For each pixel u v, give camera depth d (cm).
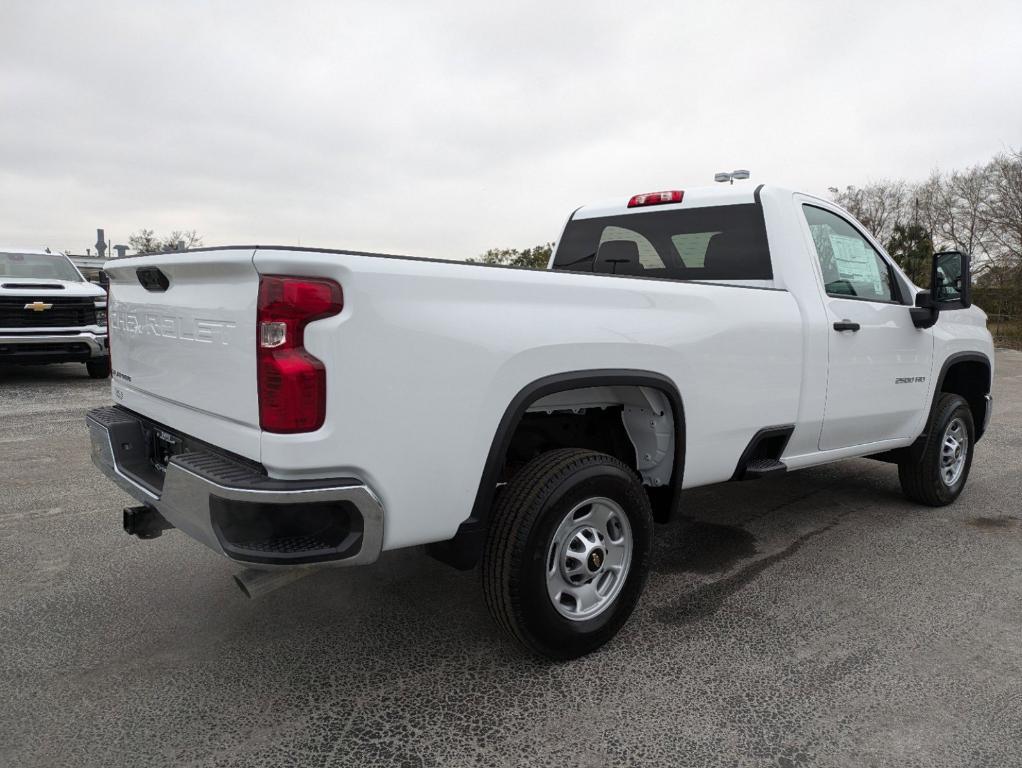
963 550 422
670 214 440
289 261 212
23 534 424
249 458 228
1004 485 575
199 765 224
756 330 348
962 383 549
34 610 328
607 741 239
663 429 321
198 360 251
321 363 216
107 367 1107
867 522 473
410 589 356
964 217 3528
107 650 293
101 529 434
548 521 264
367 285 221
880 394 432
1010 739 243
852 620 329
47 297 991
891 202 4159
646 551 302
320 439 217
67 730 240
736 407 343
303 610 332
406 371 230
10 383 1066
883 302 438
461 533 254
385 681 273
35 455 612
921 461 487
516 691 267
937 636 315
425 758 229
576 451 284
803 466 401
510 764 227
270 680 273
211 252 232
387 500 233
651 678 278
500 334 250
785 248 387
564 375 270
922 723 251
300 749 232
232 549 222
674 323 310
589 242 498
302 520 224
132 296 307
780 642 308
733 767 227
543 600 268
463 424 244
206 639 304
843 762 230
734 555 411
